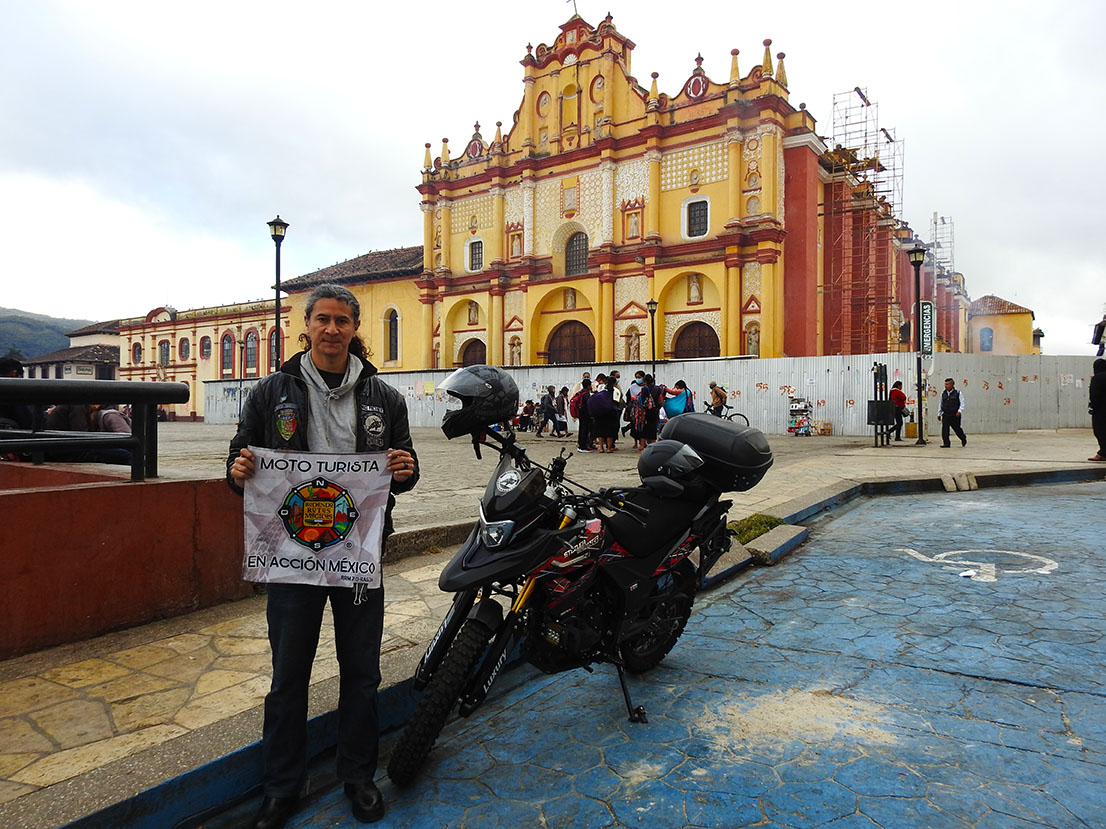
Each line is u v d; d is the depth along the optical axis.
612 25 30.58
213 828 2.53
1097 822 2.36
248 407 2.62
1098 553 5.85
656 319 29.05
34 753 2.66
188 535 4.29
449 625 2.85
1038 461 11.84
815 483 9.62
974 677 3.53
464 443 19.69
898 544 6.47
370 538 2.57
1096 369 11.53
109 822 2.31
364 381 2.71
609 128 30.27
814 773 2.71
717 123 27.62
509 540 2.76
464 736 3.17
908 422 19.75
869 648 3.97
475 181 35.22
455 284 36.12
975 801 2.50
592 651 3.14
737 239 26.75
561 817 2.51
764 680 3.61
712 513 3.82
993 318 62.03
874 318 32.28
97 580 3.89
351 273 40.91
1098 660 3.69
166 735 2.81
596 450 16.67
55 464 5.36
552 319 32.75
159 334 53.75
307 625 2.58
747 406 22.94
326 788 2.80
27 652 3.63
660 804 2.56
